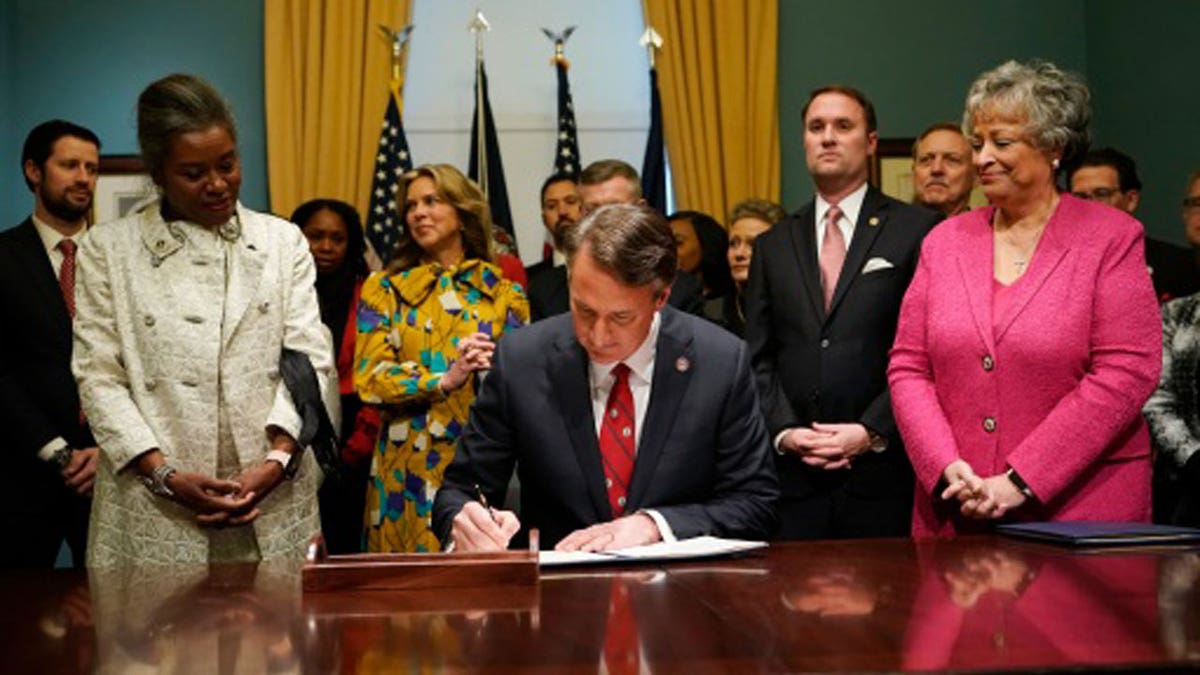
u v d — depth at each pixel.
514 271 4.18
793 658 1.13
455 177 3.60
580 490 2.14
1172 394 3.25
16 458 3.47
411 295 3.48
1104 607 1.37
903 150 5.93
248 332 2.56
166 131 2.48
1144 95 5.47
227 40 5.74
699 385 2.18
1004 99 2.48
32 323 3.56
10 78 5.58
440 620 1.42
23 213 5.62
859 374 3.03
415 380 3.32
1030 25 6.03
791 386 3.09
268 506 2.54
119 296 2.52
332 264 4.23
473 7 5.90
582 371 2.17
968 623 1.29
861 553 1.94
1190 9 5.06
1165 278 4.10
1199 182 3.58
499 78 5.89
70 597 1.72
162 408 2.50
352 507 3.94
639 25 5.96
